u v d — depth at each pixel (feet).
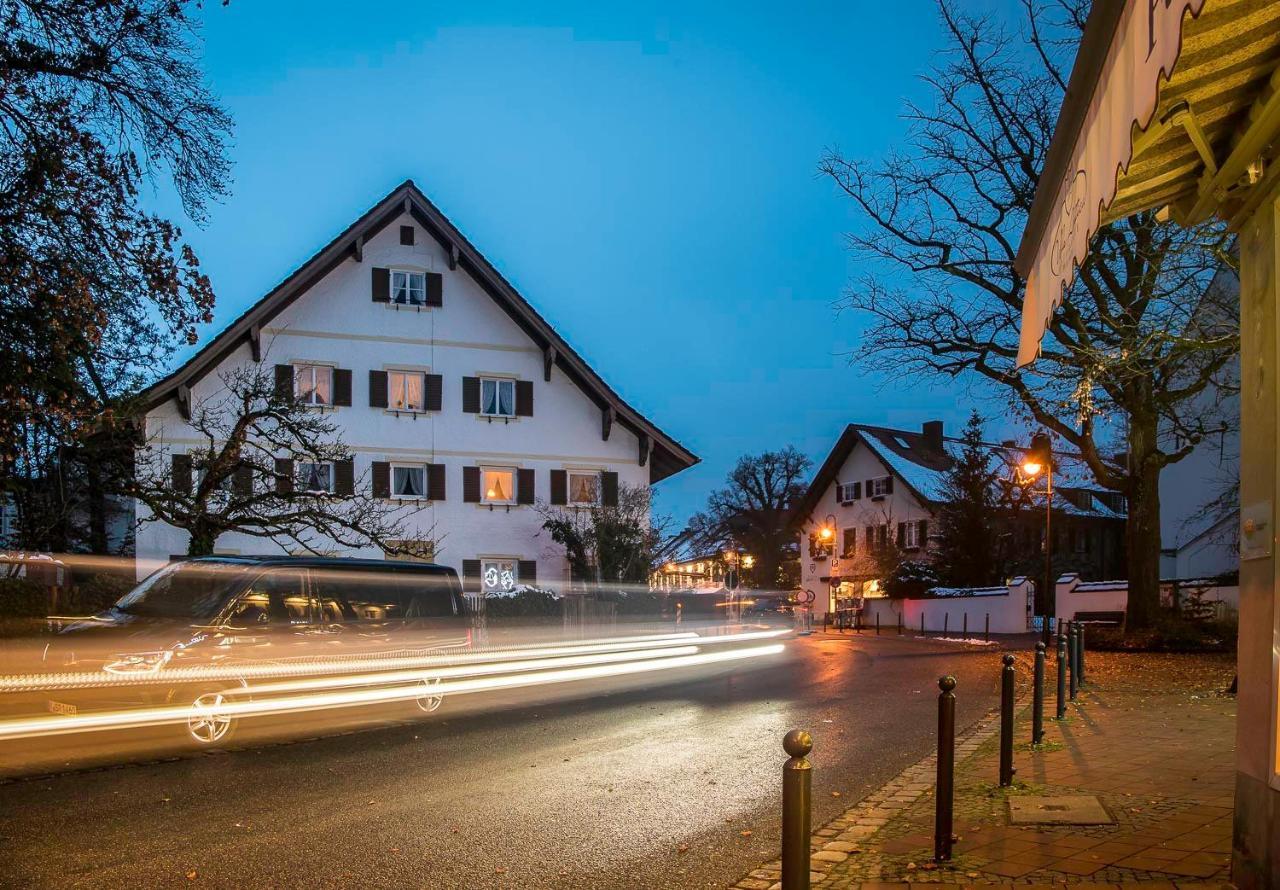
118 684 34.86
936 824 20.24
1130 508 86.07
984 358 81.92
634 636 104.01
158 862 21.38
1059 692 41.06
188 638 36.76
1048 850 20.29
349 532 107.45
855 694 53.21
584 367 120.67
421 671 44.88
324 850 22.31
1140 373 47.75
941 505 160.45
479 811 26.05
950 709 20.42
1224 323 52.95
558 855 21.95
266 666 38.63
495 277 117.39
